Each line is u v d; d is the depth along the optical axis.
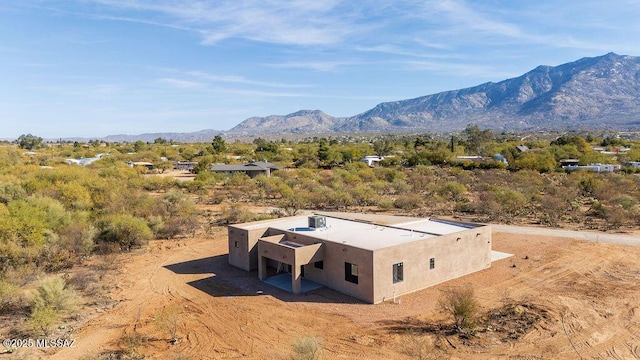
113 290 26.16
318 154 118.44
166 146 169.62
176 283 27.39
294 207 53.84
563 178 76.25
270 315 22.16
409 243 24.83
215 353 18.39
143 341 19.53
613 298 23.16
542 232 39.31
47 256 30.09
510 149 115.56
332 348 18.45
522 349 17.92
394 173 82.88
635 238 36.38
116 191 50.34
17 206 34.72
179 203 49.50
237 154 134.75
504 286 25.66
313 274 27.11
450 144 139.00
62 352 18.48
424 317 21.39
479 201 52.78
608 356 17.31
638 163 91.81
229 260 31.55
